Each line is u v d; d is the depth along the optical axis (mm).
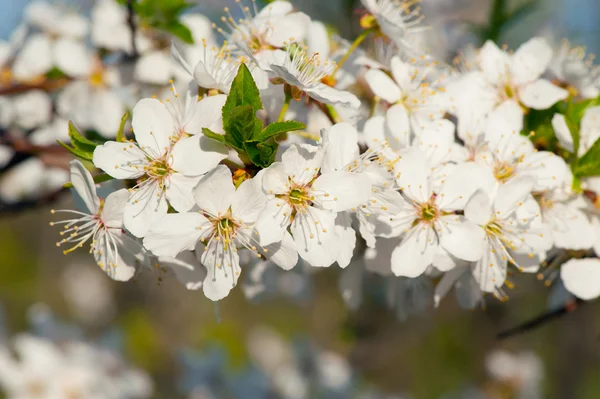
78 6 471
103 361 598
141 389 612
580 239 363
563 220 364
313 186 337
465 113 371
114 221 340
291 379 641
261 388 639
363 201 337
